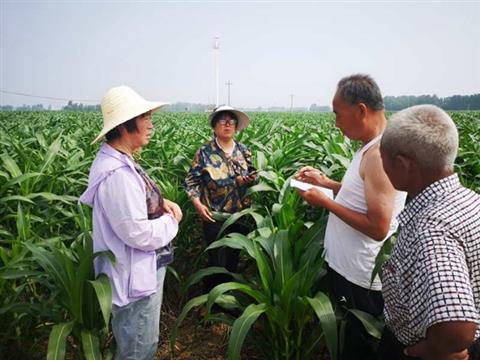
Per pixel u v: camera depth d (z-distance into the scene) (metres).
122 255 1.97
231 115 3.27
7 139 5.62
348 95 1.91
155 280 2.07
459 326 1.03
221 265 3.36
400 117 1.28
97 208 1.96
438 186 1.23
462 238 1.15
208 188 3.36
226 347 2.98
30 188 3.83
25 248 2.58
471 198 1.23
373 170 1.83
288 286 2.10
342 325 2.28
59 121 14.26
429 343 1.12
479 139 6.72
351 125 1.97
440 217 1.17
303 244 2.56
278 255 2.30
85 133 8.38
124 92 1.95
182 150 5.85
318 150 4.74
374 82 1.92
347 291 2.19
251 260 3.93
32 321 2.83
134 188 1.86
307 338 2.49
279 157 4.62
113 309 2.02
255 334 2.64
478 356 1.29
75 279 2.09
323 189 2.38
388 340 1.66
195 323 3.29
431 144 1.19
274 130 8.23
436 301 1.06
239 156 3.42
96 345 2.03
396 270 1.36
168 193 3.90
